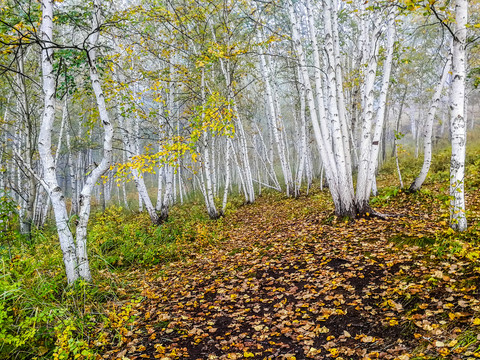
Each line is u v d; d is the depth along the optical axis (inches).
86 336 128.6
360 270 167.9
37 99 406.3
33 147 382.9
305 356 112.0
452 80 172.2
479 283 125.6
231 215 441.7
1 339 109.4
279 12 501.0
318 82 262.5
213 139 540.1
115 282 189.2
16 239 241.6
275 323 136.6
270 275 189.6
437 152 588.4
